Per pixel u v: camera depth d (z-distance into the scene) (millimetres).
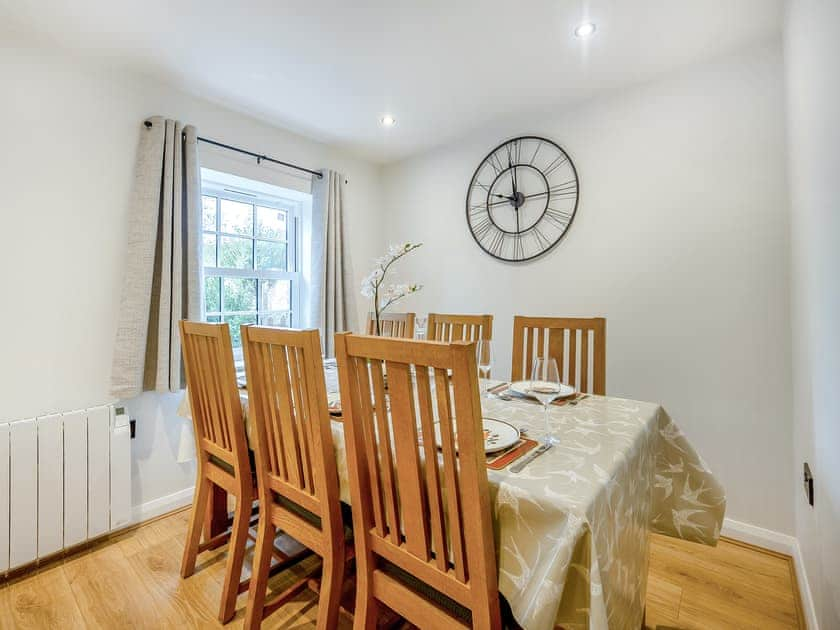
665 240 2031
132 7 1544
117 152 1954
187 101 2207
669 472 1345
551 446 1006
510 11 1587
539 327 1831
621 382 2172
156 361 2021
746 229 1818
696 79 1936
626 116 2145
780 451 1764
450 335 2172
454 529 806
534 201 2494
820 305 1179
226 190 2609
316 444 1061
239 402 1351
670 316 2025
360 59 1901
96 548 1816
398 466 880
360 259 3207
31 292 1733
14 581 1594
